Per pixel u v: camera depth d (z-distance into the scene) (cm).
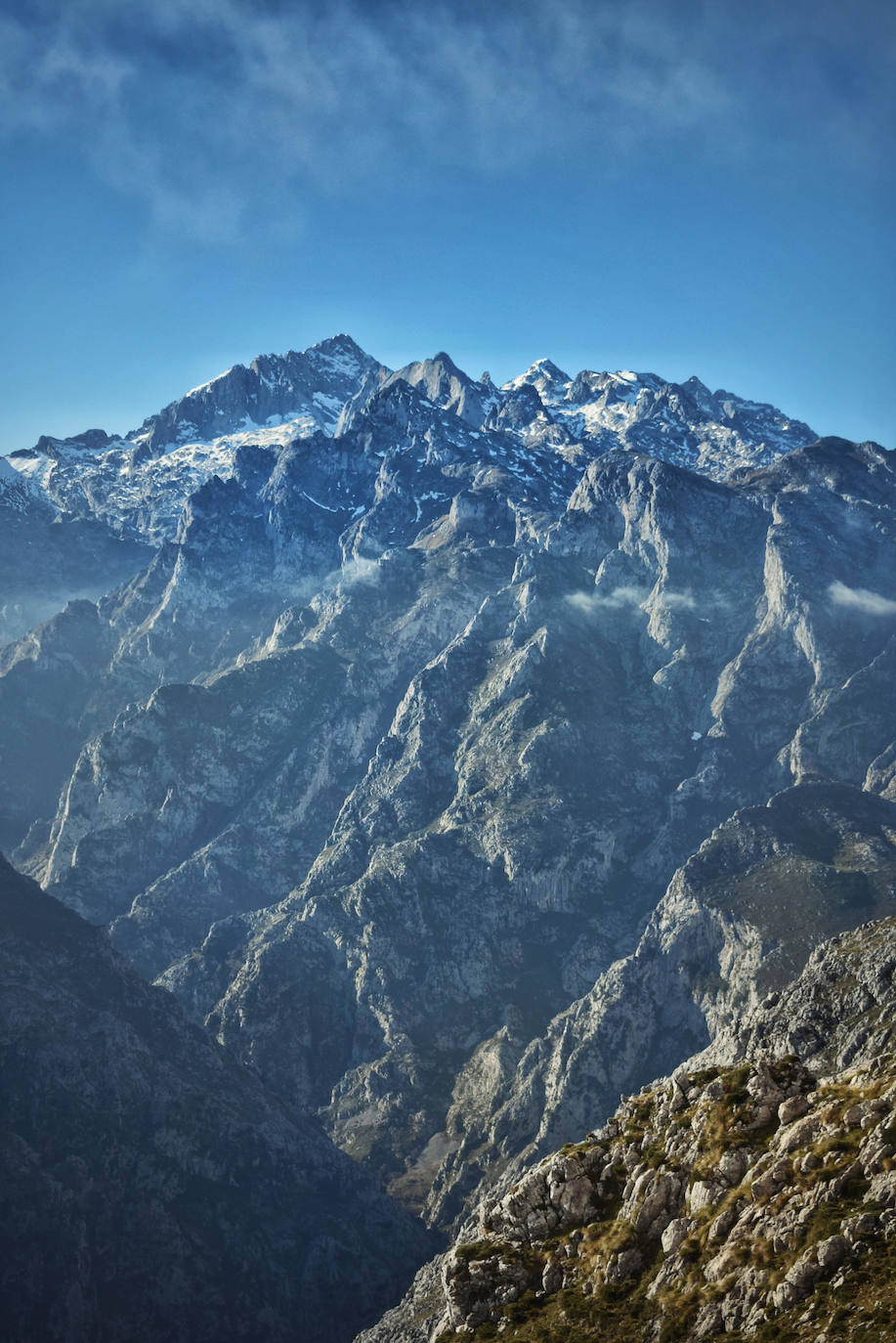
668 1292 12175
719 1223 12356
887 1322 10044
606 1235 13450
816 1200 11650
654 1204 13312
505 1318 13288
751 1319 11094
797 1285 10969
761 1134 13312
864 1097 12712
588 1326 12438
